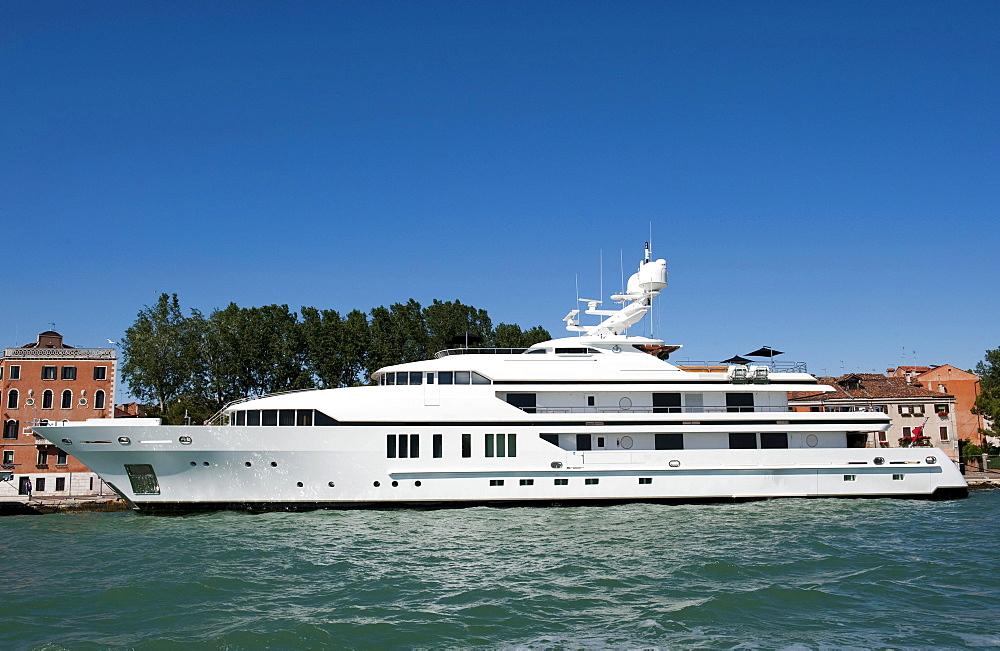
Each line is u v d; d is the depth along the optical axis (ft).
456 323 224.53
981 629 57.26
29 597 67.05
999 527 97.96
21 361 167.43
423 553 83.76
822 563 78.07
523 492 112.06
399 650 53.31
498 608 62.80
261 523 101.55
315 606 63.72
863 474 119.55
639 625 58.39
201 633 56.85
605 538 91.30
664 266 131.34
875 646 53.88
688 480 115.14
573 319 135.44
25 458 163.43
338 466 109.09
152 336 192.34
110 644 54.65
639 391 117.70
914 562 78.33
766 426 118.21
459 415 112.47
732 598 64.95
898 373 260.21
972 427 230.48
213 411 190.08
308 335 200.03
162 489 108.27
